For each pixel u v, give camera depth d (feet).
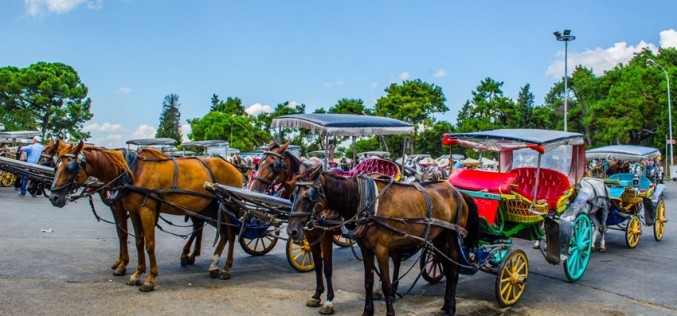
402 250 24.40
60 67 200.64
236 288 25.39
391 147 168.66
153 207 24.94
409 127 34.37
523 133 28.14
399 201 21.26
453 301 22.70
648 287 27.32
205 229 42.93
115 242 34.68
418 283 27.94
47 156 30.45
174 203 25.67
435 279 27.86
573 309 23.50
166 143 93.15
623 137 166.61
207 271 28.60
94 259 29.45
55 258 28.96
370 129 32.73
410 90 168.04
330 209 20.80
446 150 190.70
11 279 24.39
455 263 22.85
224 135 207.92
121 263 26.61
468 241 24.35
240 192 25.16
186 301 22.82
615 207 38.14
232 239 27.35
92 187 24.70
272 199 25.84
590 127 199.52
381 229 20.68
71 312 20.57
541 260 33.94
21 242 32.42
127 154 25.22
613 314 22.85
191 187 26.55
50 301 21.68
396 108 166.40
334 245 37.99
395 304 23.91
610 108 162.81
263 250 33.58
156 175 25.29
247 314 21.45
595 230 34.96
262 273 28.63
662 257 35.24
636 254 36.29
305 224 19.79
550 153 35.65
